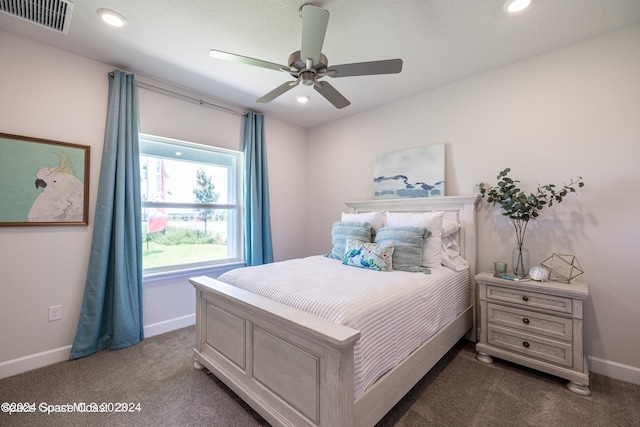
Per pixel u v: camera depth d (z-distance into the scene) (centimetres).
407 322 164
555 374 189
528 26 195
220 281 210
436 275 215
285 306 151
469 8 177
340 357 115
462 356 230
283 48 223
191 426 154
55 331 219
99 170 239
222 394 181
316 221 410
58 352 219
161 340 258
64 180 223
